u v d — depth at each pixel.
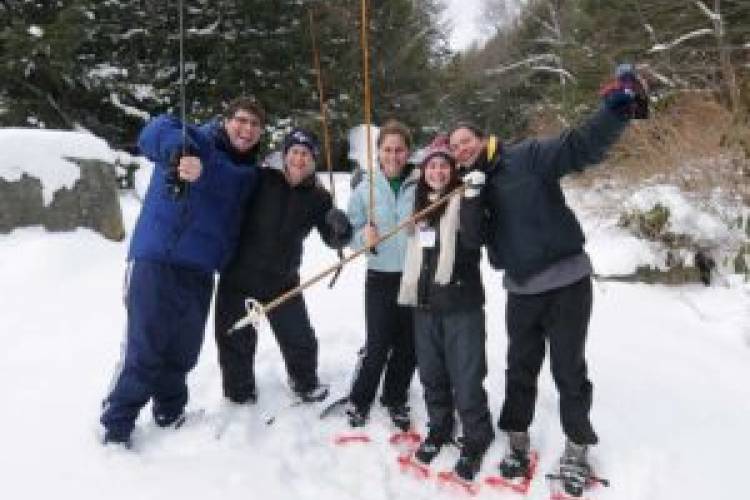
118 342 4.83
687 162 7.58
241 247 4.00
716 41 11.84
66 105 11.05
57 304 5.38
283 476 3.61
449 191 3.70
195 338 3.86
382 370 4.12
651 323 5.76
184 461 3.58
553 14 25.14
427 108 21.39
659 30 12.72
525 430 3.79
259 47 12.81
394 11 19.69
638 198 7.30
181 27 3.54
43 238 6.20
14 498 3.21
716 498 3.61
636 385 4.64
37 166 6.34
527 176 3.49
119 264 6.21
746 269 6.61
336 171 14.60
